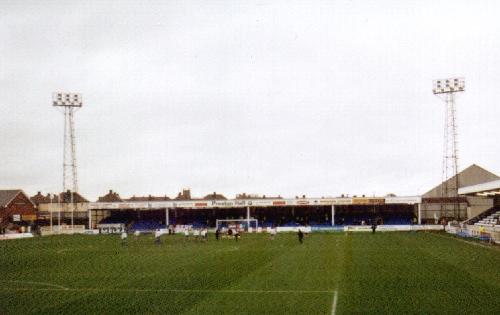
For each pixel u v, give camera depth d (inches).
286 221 3410.4
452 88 2992.1
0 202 3494.1
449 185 3474.4
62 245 1998.0
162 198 4790.8
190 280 934.4
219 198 4751.5
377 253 1412.4
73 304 728.3
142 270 1099.3
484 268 1051.3
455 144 3029.0
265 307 674.8
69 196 3882.9
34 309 697.6
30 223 3659.0
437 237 2206.0
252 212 3543.3
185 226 3147.1
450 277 920.3
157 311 667.4
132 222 3506.4
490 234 1861.5
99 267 1175.6
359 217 3356.3
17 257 1469.0
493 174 3408.0
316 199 3134.8
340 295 749.9
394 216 3324.3
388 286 824.3
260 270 1055.6
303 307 669.9
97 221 3671.3
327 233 2711.6
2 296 796.6
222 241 2103.8
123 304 719.1
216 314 640.4
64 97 3181.6
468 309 641.6
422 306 662.5
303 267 1095.0
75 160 3248.0
